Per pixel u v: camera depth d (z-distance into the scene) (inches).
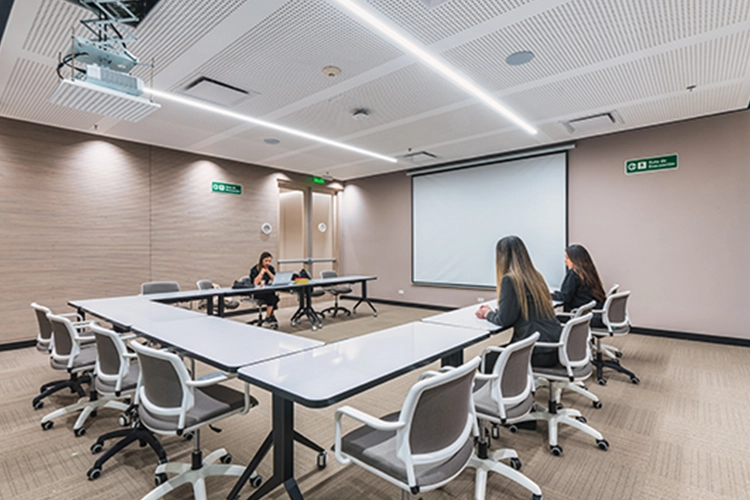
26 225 181.3
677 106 165.5
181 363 60.2
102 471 79.0
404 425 46.2
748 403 111.7
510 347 63.1
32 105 160.9
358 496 71.4
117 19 96.1
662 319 191.8
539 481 75.5
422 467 49.9
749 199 170.7
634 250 199.0
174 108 164.9
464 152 244.4
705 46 115.0
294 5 95.3
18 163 179.2
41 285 185.3
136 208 218.8
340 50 117.0
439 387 47.3
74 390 115.3
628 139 199.6
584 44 113.7
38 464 81.7
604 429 96.9
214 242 256.5
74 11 96.8
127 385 80.2
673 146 187.3
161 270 229.6
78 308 128.9
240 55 119.6
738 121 171.9
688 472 78.1
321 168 296.2
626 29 105.9
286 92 147.4
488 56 120.8
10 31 105.2
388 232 314.3
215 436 94.5
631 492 71.8
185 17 99.8
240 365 63.6
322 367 62.4
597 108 166.9
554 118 179.5
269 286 205.6
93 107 107.6
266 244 287.6
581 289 135.6
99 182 204.5
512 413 66.3
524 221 237.9
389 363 64.6
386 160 267.0
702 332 181.9
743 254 172.4
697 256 182.7
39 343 109.9
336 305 260.7
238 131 198.5
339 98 153.7
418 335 84.9
